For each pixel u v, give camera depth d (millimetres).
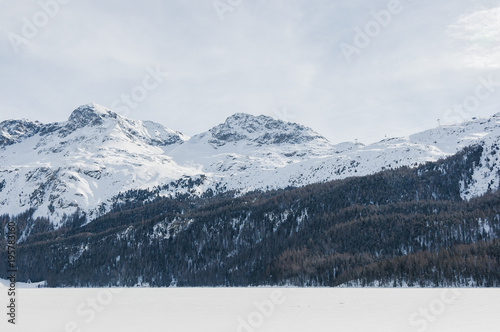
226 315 89312
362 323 76438
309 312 90688
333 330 70125
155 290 181625
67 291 184875
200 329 72938
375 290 138750
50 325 80688
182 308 103375
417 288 143000
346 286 165500
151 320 83750
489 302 99375
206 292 157750
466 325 72125
